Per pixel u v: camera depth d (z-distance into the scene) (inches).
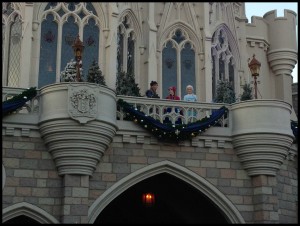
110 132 644.7
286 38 1065.5
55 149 630.5
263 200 680.4
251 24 1058.1
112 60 871.7
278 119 695.1
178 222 818.8
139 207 833.5
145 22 938.1
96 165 649.0
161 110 692.1
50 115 630.5
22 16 849.5
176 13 968.9
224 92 817.5
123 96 683.4
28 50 829.2
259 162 688.4
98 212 641.0
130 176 660.1
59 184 636.7
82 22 887.1
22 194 622.8
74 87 635.5
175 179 709.9
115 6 893.8
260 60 1053.2
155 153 677.3
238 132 693.9
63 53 870.4
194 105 702.5
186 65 957.2
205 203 737.0
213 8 998.4
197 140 692.1
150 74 908.6
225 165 695.7
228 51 1013.8
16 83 837.2
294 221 739.4
